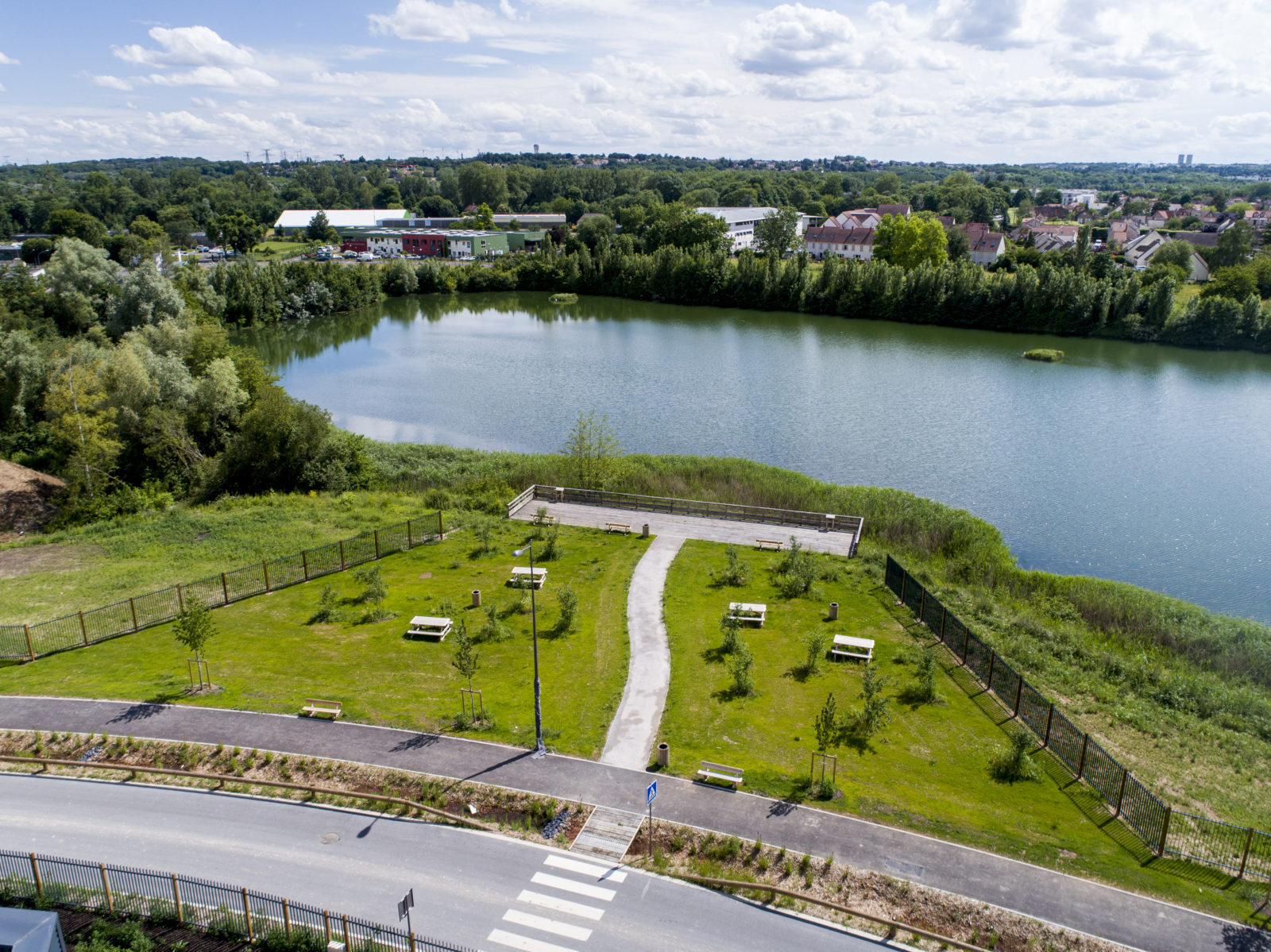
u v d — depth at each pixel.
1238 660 42.03
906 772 30.78
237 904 24.27
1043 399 97.62
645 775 30.20
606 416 90.75
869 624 42.81
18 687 36.16
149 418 68.62
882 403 96.19
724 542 53.78
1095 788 30.00
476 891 25.02
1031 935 23.41
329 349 132.25
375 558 51.31
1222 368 113.06
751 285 171.75
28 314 94.88
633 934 23.47
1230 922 23.89
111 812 28.31
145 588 48.12
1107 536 60.69
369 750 31.36
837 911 24.34
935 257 175.88
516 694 35.69
